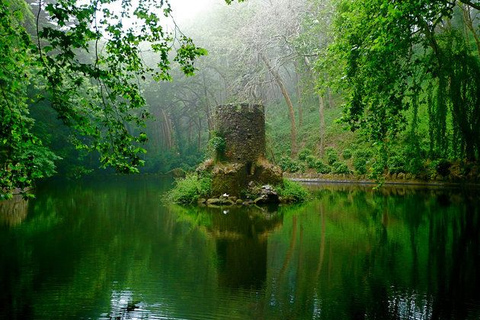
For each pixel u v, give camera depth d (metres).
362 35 10.30
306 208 17.73
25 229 12.07
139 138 6.18
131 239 10.73
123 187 30.67
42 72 5.48
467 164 14.81
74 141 6.15
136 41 6.31
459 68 11.80
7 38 5.91
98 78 5.65
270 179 20.73
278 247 9.77
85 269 7.74
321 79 14.01
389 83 10.48
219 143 20.75
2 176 6.30
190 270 7.74
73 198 21.94
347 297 6.21
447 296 6.20
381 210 16.39
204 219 14.51
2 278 7.14
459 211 15.45
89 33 5.45
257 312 5.63
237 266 8.02
